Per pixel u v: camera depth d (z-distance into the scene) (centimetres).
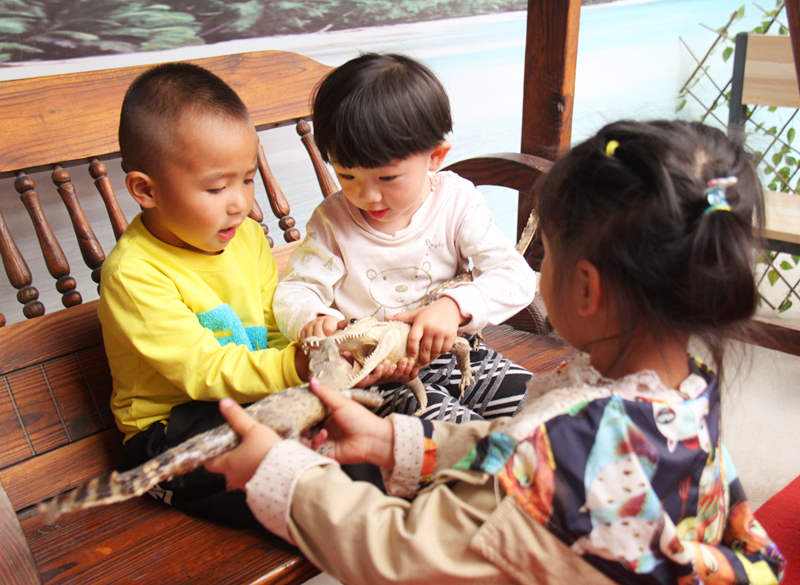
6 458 99
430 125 96
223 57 130
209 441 69
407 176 98
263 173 137
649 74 281
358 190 99
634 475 64
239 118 95
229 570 82
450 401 103
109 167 158
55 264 110
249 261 116
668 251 62
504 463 65
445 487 69
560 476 64
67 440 104
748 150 76
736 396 176
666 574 64
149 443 98
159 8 154
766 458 156
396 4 197
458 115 224
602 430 65
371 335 91
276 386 94
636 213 63
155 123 89
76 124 112
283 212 138
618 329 68
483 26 221
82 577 83
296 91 138
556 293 71
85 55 148
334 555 68
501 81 233
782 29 281
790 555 125
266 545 86
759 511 138
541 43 142
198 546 88
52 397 103
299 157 195
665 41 280
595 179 66
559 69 141
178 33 159
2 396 99
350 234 113
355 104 92
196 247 104
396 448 77
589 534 63
